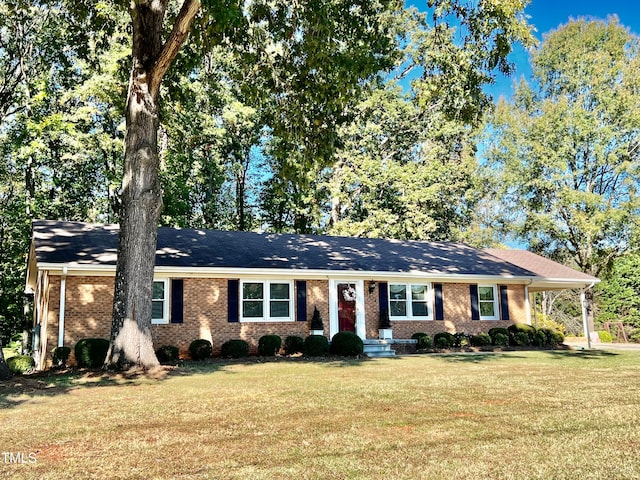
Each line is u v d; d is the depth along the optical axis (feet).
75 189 87.20
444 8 42.01
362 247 79.41
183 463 16.55
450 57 42.75
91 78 69.10
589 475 14.82
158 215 43.80
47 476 15.38
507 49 41.42
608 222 102.99
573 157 109.19
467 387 32.37
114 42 66.23
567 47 112.27
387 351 64.49
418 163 112.16
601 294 113.19
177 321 59.06
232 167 99.96
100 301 54.95
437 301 73.41
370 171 102.37
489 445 18.12
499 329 74.43
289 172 50.80
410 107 101.91
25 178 85.10
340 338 61.21
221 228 104.22
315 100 47.91
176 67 52.24
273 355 60.90
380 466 15.88
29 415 24.85
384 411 24.59
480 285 77.36
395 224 104.99
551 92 116.37
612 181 109.70
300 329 65.10
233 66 81.00
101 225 66.85
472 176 116.26
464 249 88.43
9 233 89.15
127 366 41.09
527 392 30.09
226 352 58.80
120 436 20.34
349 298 69.21
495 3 38.52
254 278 63.98
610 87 107.45
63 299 53.57
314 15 42.96
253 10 45.44
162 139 90.22
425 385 33.42
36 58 77.41
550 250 119.75
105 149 81.61
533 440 18.75
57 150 83.82
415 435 19.75
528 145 110.11
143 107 43.04
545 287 84.58
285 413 24.48
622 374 39.06
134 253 42.16
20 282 87.86
